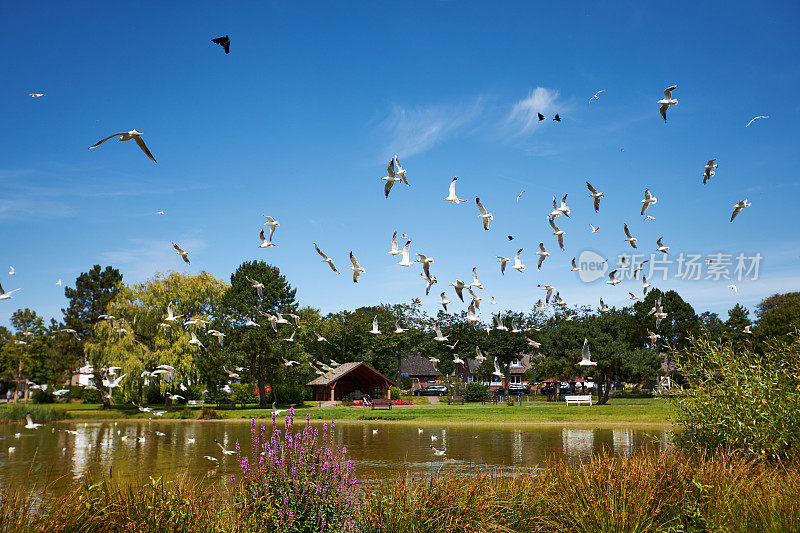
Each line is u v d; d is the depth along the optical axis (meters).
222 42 12.47
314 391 82.88
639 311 79.81
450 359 112.12
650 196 22.91
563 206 24.56
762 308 89.12
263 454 10.63
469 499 10.34
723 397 16.25
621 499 10.00
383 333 97.56
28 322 96.00
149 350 62.81
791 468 12.88
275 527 9.24
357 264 22.94
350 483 10.52
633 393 82.19
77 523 8.38
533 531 10.19
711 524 9.64
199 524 9.05
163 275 66.69
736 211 21.55
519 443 33.50
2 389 108.19
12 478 22.09
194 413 59.50
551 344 65.25
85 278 87.12
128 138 10.63
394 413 56.84
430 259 22.52
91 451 31.98
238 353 66.44
